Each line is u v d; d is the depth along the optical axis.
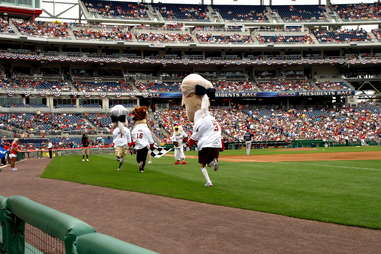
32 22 58.38
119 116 19.58
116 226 7.09
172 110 59.97
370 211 7.73
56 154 42.47
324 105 66.25
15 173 19.61
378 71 68.88
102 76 61.62
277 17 73.25
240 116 60.19
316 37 67.50
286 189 11.09
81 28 61.19
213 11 73.31
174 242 5.86
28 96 53.03
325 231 6.27
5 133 45.44
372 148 43.91
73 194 11.30
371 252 5.10
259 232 6.32
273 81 66.25
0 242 4.32
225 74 67.19
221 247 5.52
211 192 10.71
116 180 14.34
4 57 52.16
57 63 59.28
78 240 2.55
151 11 70.56
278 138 54.31
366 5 74.38
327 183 12.39
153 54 64.88
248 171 17.17
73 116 53.19
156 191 11.16
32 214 3.35
